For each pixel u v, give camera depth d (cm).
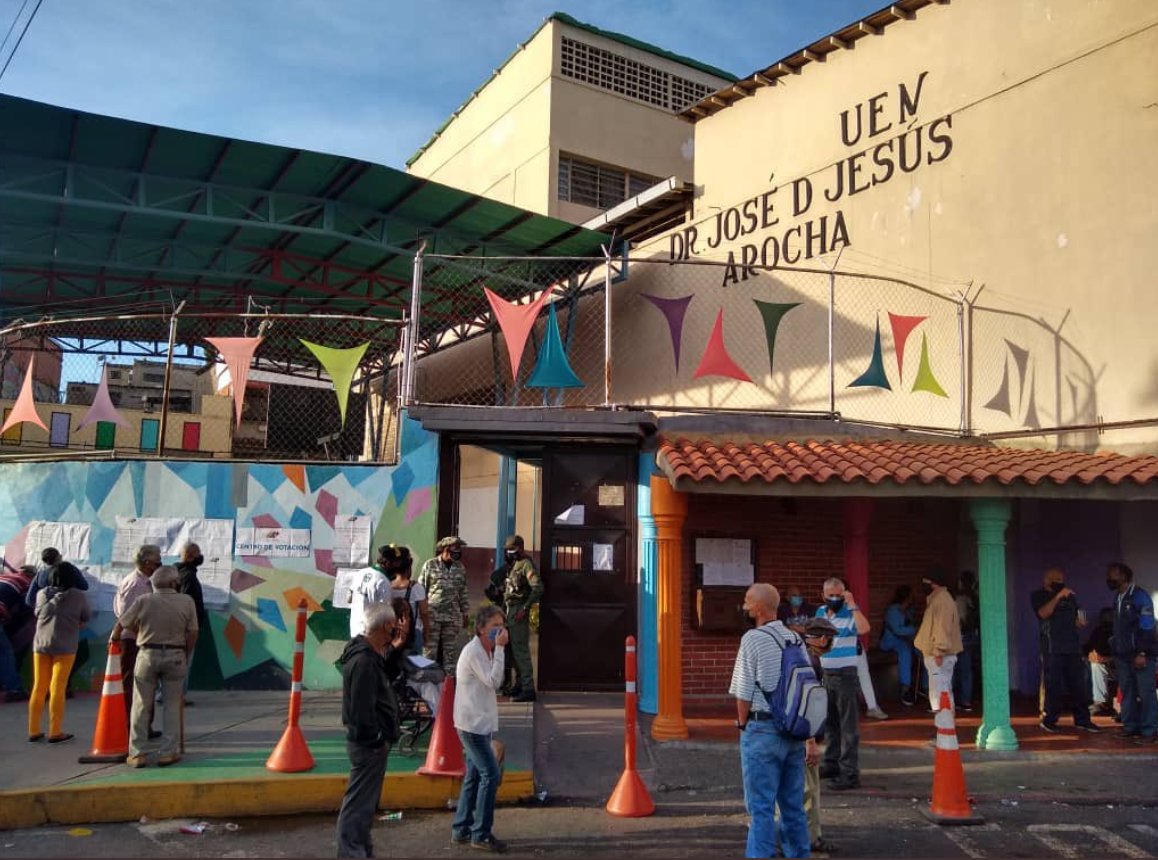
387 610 561
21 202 1448
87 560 1116
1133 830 670
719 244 1539
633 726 712
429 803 707
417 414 1003
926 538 1252
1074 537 1134
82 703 1011
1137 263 1023
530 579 1015
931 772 810
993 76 1188
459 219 1556
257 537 1106
